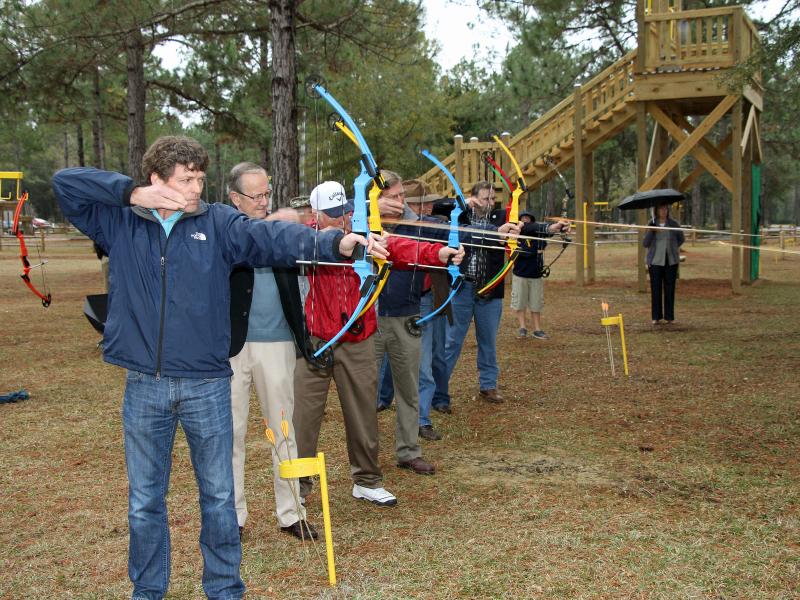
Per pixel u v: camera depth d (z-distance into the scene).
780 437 5.26
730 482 4.42
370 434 4.21
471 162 16.19
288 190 11.66
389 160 27.30
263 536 3.86
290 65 11.64
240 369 3.73
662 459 4.89
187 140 2.66
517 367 8.02
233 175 3.69
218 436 2.80
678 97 14.10
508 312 12.60
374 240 2.85
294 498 3.69
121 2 14.73
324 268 3.84
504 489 4.43
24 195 5.19
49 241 39.75
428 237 4.98
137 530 2.81
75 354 9.12
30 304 14.41
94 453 5.27
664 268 10.66
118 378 7.72
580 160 15.59
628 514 3.98
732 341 9.13
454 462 4.99
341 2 13.45
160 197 2.54
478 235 5.64
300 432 4.10
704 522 3.85
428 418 5.54
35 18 16.02
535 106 40.19
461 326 6.05
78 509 4.25
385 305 4.59
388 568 3.42
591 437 5.44
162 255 2.69
